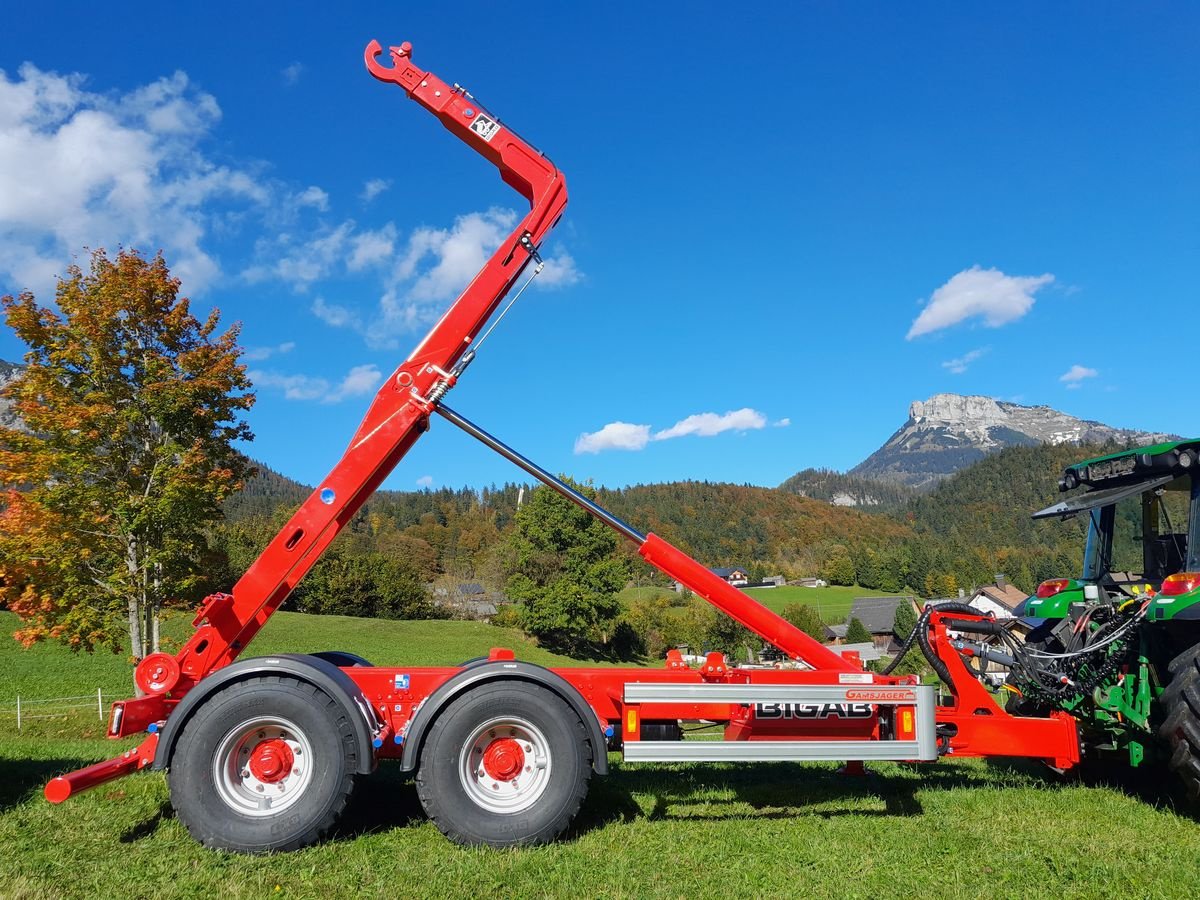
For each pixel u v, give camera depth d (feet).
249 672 15.42
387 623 167.53
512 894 12.75
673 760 16.49
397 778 20.13
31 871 13.03
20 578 47.47
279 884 13.01
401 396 18.47
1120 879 13.56
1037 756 19.12
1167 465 20.04
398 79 20.29
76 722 60.80
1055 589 23.43
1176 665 17.92
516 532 167.53
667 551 19.66
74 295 47.73
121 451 48.47
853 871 13.89
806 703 17.30
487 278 19.02
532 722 15.66
